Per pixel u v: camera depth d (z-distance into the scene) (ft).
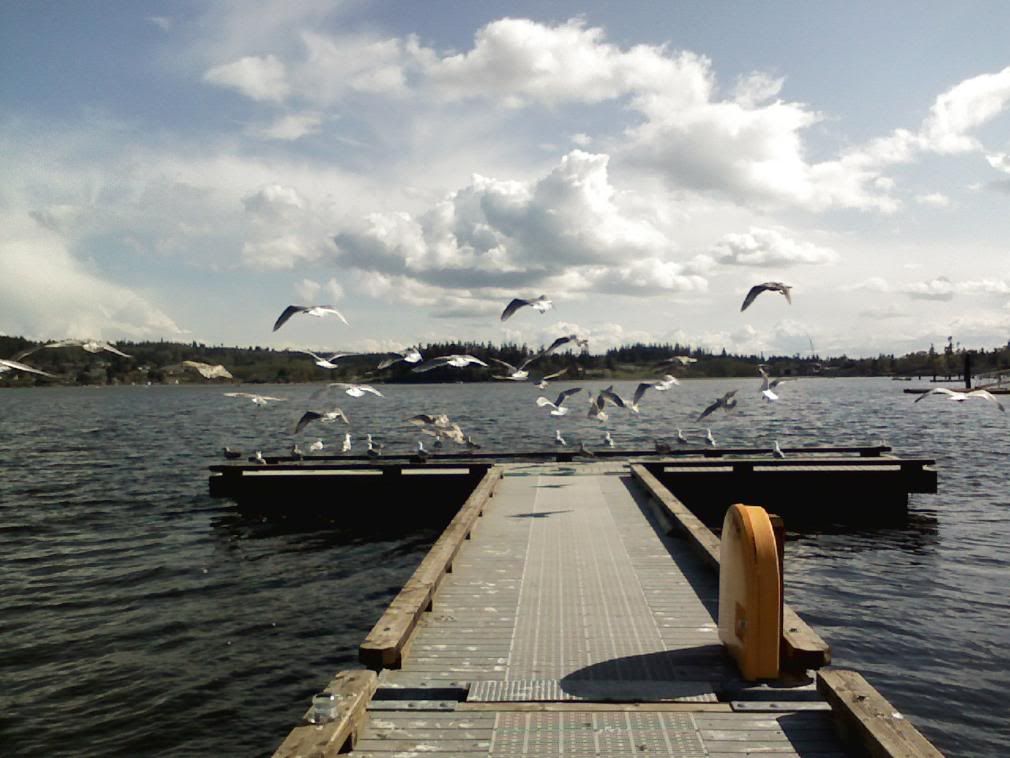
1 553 66.33
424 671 26.71
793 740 21.65
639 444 142.10
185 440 166.61
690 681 25.59
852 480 80.53
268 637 46.88
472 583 37.45
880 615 48.98
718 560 36.50
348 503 83.46
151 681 40.52
